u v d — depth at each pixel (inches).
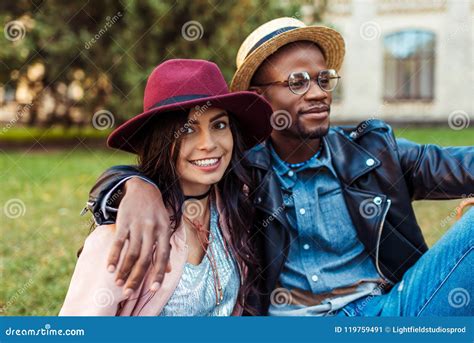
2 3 392.5
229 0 369.1
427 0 549.0
